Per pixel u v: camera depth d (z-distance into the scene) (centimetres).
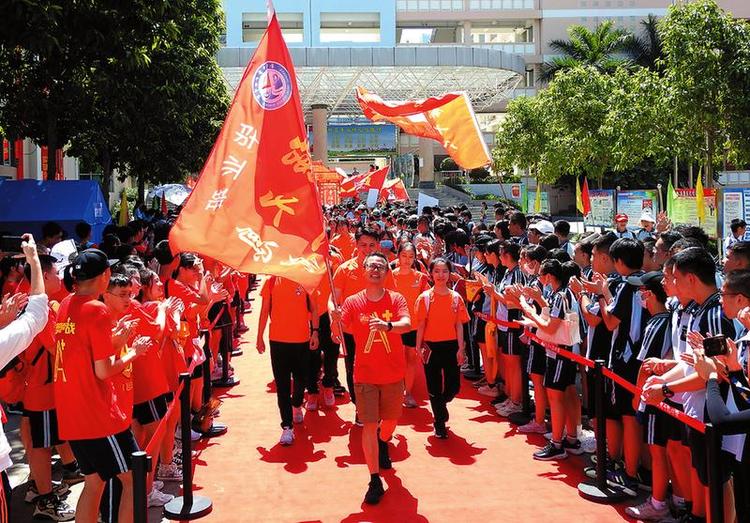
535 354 655
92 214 1158
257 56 521
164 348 563
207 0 1650
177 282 632
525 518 488
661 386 414
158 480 559
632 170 3822
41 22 827
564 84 2594
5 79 1096
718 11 1569
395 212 1747
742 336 401
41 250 618
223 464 604
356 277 726
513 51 5138
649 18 4194
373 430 527
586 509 502
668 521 475
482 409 763
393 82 3791
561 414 600
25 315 380
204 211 500
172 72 1387
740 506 372
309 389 765
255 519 495
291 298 656
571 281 575
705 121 1608
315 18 4509
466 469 583
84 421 401
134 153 1711
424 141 4369
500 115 5284
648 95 1844
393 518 491
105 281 417
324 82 3753
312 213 509
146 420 517
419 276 775
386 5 4562
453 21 5138
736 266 475
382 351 536
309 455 625
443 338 658
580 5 5106
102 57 1048
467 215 1505
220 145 512
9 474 590
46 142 1398
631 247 530
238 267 493
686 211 1447
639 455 539
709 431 349
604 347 583
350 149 4962
